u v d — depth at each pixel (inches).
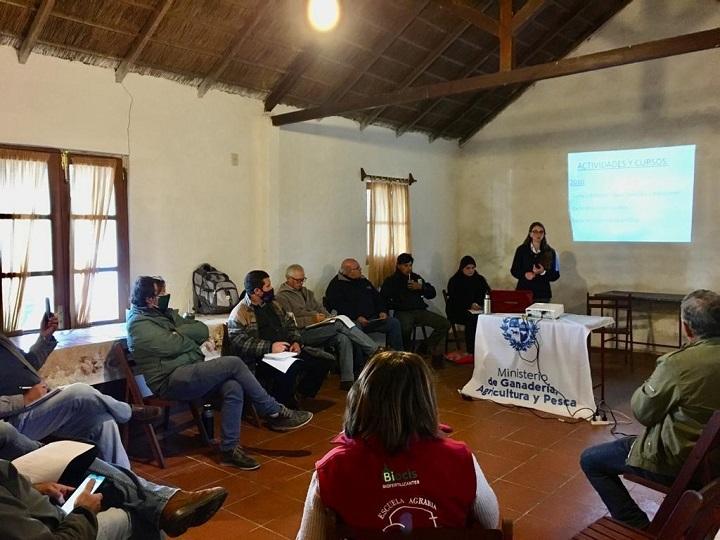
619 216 250.2
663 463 86.0
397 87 231.9
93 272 164.2
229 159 198.4
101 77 163.5
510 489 121.8
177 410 174.1
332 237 234.7
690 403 83.4
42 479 75.8
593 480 97.7
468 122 282.8
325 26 143.3
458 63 236.7
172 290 183.8
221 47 177.3
